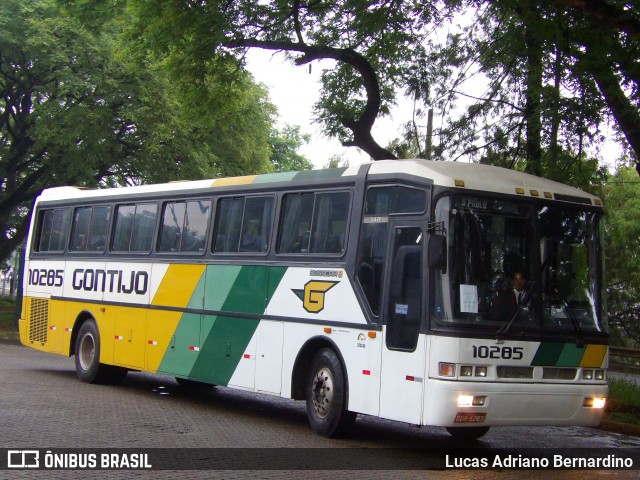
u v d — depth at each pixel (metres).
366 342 10.80
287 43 18.39
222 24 17.11
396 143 18.89
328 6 18.11
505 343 9.98
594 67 14.23
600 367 10.67
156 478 8.41
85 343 16.97
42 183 35.62
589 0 12.34
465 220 10.14
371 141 18.91
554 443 12.59
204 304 13.89
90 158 30.38
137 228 15.97
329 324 11.43
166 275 14.87
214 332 13.60
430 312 9.90
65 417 12.03
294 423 12.85
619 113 14.73
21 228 36.22
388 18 17.41
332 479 8.72
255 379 12.65
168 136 30.55
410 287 10.27
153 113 30.06
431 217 10.12
